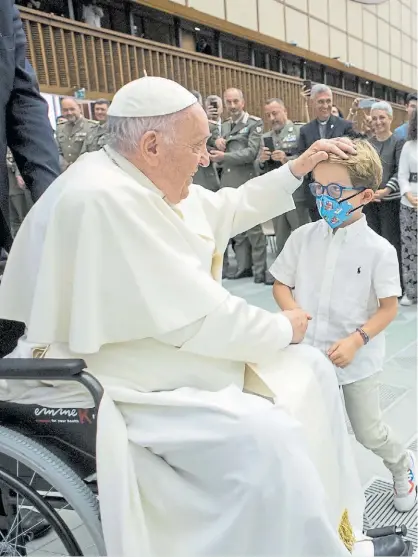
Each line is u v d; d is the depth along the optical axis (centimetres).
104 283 117
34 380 117
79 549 116
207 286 120
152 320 116
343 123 397
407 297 398
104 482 107
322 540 104
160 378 124
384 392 249
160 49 622
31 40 483
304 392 129
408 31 1166
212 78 700
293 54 834
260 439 107
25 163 165
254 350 124
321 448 129
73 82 527
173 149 122
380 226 404
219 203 158
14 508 138
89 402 116
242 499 107
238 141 458
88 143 472
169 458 114
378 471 188
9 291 127
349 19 959
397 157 389
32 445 113
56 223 118
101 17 575
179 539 112
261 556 107
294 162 154
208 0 671
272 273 171
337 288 158
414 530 159
